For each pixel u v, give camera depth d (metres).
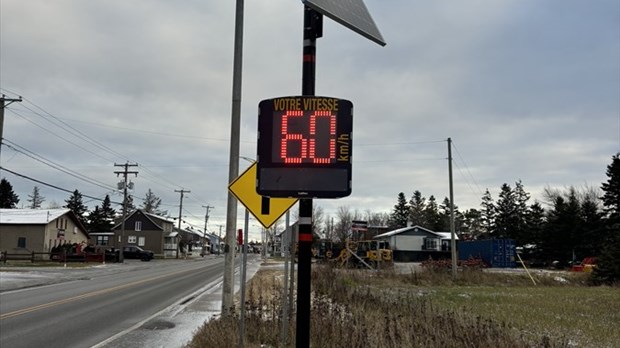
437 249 65.44
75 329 11.87
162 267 50.38
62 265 47.56
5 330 11.59
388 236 65.25
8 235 60.97
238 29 13.42
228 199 12.79
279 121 5.85
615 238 35.59
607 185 60.97
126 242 99.44
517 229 82.31
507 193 91.44
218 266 54.34
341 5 6.08
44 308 15.57
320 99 5.85
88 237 74.75
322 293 16.06
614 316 15.51
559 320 14.41
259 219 8.79
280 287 20.84
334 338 8.30
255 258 99.00
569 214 61.91
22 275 31.88
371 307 13.14
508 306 17.86
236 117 13.21
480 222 108.00
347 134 5.82
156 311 15.41
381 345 7.84
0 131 32.62
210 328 9.66
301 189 5.77
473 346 8.01
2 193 108.44
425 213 122.12
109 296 19.70
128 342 10.28
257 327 9.67
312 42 6.38
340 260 43.28
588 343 10.95
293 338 8.93
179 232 94.88
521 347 8.65
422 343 8.16
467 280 30.70
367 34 6.24
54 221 63.97
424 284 28.05
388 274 29.97
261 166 5.82
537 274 35.34
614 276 30.98
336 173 5.77
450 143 36.12
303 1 5.48
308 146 5.80
